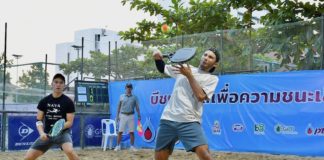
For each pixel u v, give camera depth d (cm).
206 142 473
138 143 1311
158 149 493
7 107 1412
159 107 1267
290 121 1026
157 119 1269
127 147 1342
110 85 1402
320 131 980
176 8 1588
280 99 1045
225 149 1133
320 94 984
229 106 1130
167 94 1251
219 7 1427
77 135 1325
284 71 1052
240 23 1420
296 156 1040
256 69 1112
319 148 979
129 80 1360
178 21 1563
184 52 464
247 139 1095
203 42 1205
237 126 1114
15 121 1225
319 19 1023
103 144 1333
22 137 1234
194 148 469
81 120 1334
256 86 1085
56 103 591
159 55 512
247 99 1098
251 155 1080
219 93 1148
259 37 1115
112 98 1395
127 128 1309
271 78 1062
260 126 1075
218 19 1455
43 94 1455
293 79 1027
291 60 1059
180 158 1054
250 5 1303
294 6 1188
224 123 1138
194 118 473
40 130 581
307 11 1179
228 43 1161
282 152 1036
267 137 1062
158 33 1602
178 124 473
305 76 1009
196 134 468
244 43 1136
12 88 1427
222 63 1163
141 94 1313
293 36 1060
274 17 1217
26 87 1454
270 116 1059
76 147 1318
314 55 1026
